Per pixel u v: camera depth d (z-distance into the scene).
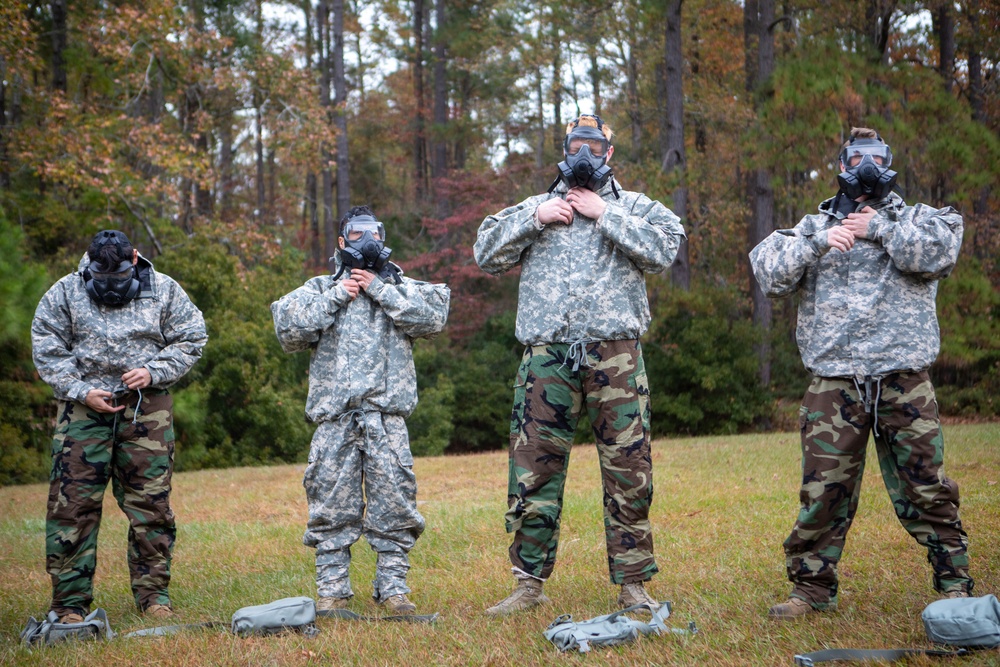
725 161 24.52
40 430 14.46
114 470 4.59
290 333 4.40
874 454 9.05
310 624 3.96
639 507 4.05
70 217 17.22
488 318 25.05
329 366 4.43
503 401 23.56
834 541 3.89
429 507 7.72
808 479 3.90
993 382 17.28
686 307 20.19
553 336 4.12
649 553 4.09
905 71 15.10
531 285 4.22
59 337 4.47
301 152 20.91
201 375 17.48
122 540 7.07
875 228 3.84
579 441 19.77
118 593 5.17
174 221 20.70
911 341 3.80
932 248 3.71
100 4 19.91
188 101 21.06
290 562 5.87
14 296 12.43
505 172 27.19
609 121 31.31
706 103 23.20
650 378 20.16
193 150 17.61
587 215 4.12
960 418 17.05
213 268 18.08
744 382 19.88
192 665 3.54
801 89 14.88
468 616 4.19
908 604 3.96
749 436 12.91
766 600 4.17
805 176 18.14
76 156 16.36
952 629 3.26
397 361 4.46
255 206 34.09
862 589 4.31
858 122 14.84
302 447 18.14
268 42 27.11
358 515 4.40
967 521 5.59
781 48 20.80
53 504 4.33
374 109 36.00
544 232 4.24
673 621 3.86
